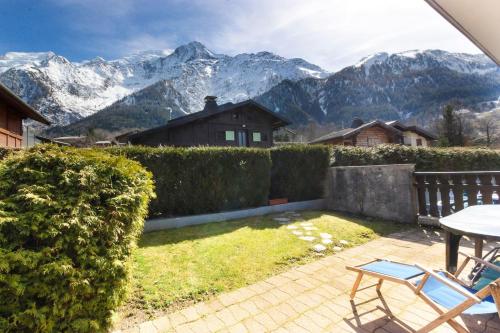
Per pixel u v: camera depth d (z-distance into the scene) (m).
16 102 11.47
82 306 2.32
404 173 6.16
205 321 2.66
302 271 3.75
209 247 4.58
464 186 5.35
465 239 4.88
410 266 2.76
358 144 23.70
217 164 7.03
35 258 2.10
